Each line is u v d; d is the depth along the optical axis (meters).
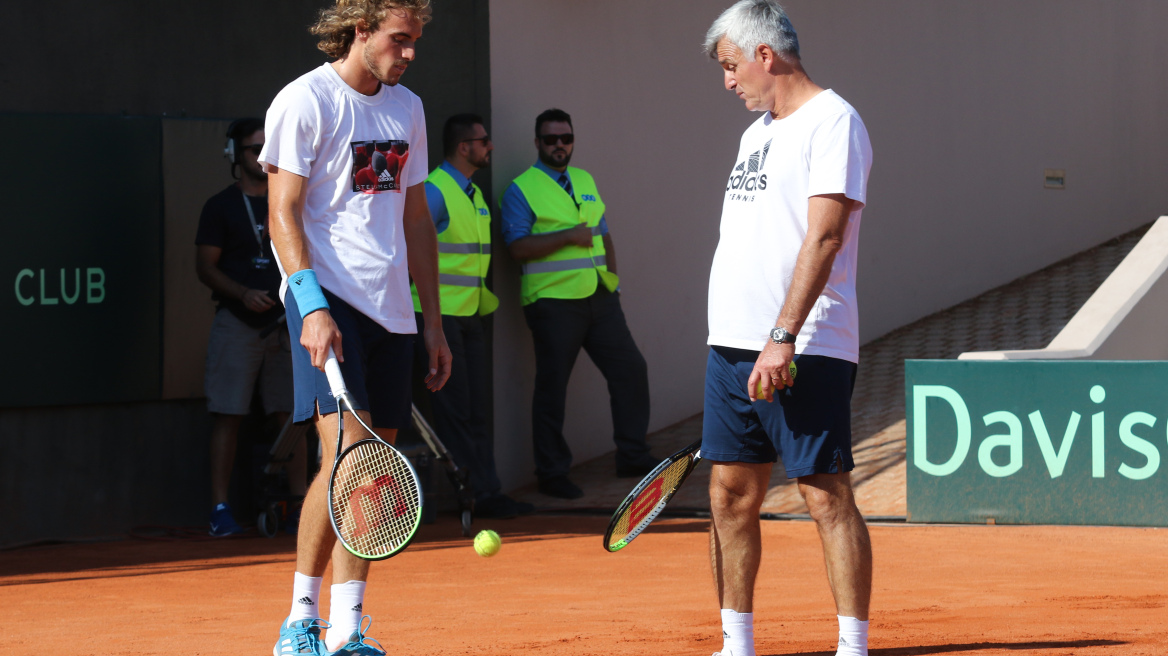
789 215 6.27
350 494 5.88
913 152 22.39
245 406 13.55
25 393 12.97
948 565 10.86
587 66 17.72
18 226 12.95
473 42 15.99
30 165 13.02
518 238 15.93
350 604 6.21
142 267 13.74
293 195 6.21
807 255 6.05
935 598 9.08
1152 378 12.83
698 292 19.58
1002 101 23.69
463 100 15.95
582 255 16.11
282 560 11.60
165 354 13.91
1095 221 25.09
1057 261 24.56
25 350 12.98
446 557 11.70
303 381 6.23
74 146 13.28
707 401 6.61
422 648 7.11
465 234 14.76
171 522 14.04
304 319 6.01
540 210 15.98
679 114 19.17
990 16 23.45
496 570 10.88
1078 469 13.08
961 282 23.22
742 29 6.39
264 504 13.28
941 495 13.43
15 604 9.20
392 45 6.24
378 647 6.59
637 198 18.47
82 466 13.42
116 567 11.24
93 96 13.52
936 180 22.78
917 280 22.55
